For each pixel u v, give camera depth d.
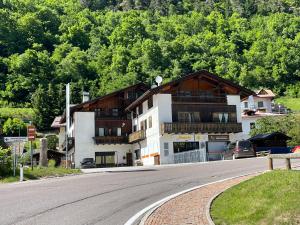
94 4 196.00
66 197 13.59
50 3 167.62
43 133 97.56
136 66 120.88
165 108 48.03
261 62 134.00
